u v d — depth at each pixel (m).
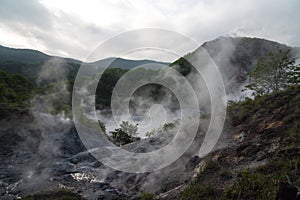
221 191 5.09
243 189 4.72
